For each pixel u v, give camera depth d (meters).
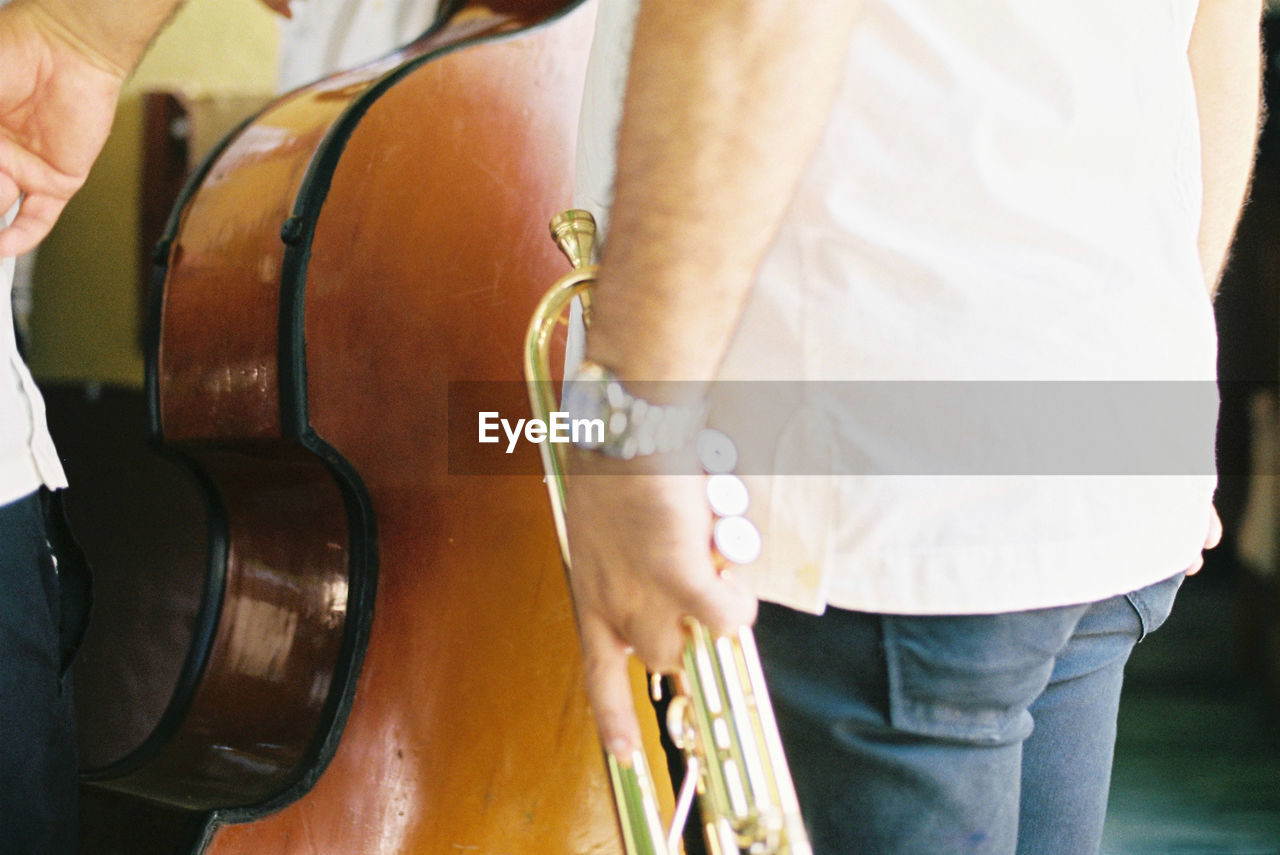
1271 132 4.50
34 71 1.49
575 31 2.03
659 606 1.29
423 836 1.87
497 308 1.96
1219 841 3.27
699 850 1.59
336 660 1.83
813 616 1.38
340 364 1.82
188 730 1.88
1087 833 1.57
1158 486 1.39
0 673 1.52
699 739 1.32
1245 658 4.72
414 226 1.87
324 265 1.80
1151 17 1.39
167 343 1.91
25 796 1.56
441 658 1.88
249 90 2.78
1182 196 1.42
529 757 1.96
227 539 1.95
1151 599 1.50
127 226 2.68
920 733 1.37
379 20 2.91
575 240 1.47
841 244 1.34
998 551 1.34
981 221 1.34
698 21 1.23
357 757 1.83
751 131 1.24
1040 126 1.34
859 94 1.34
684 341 1.26
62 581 1.65
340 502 1.84
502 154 1.95
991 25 1.33
